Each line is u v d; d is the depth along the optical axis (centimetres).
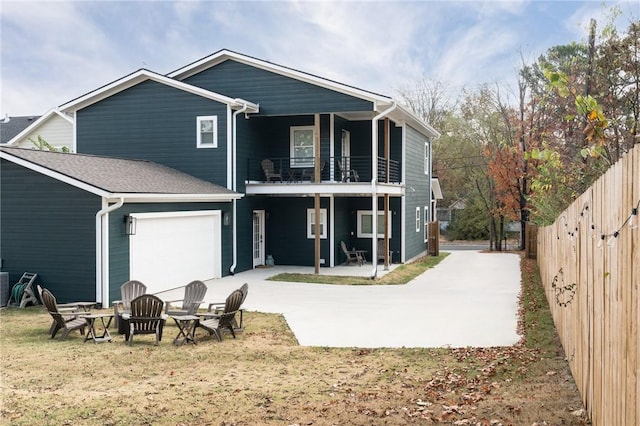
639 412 353
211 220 1836
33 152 1503
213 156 1922
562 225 923
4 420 599
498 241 3275
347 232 2375
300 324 1163
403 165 2356
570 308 756
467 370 795
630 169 379
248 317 1238
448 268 2217
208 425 589
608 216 466
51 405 648
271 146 2181
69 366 841
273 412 628
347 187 1914
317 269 1956
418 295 1540
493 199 3250
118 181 1478
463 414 599
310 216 2177
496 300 1438
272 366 848
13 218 1440
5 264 1446
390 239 2369
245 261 2033
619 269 416
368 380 764
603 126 432
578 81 1406
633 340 370
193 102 1933
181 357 904
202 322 1062
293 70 1956
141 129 1991
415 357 890
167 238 1616
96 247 1375
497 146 3347
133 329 998
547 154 599
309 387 729
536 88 2831
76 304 1137
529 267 2192
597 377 518
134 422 596
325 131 2106
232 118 1914
